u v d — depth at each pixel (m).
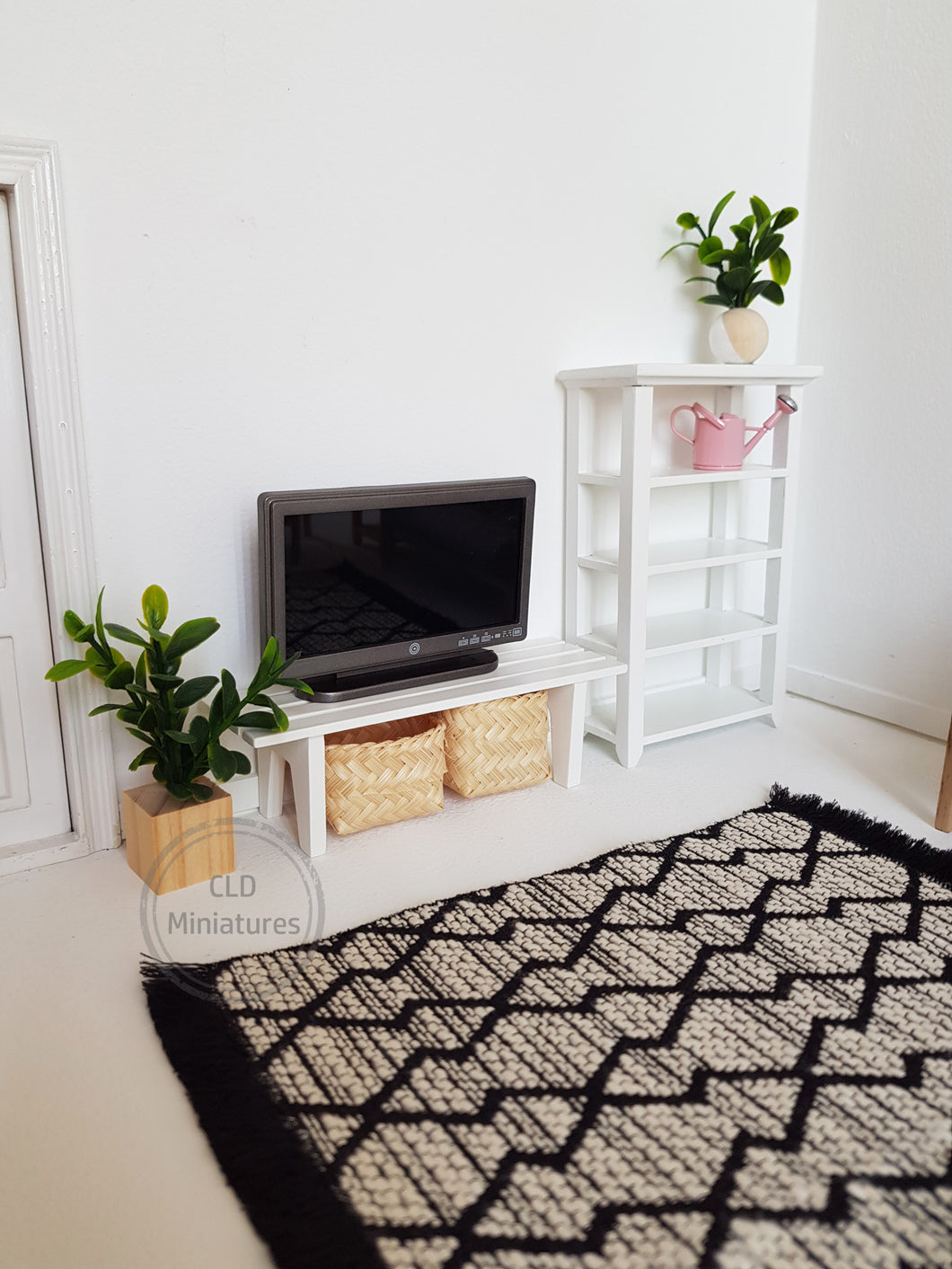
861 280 2.74
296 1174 1.14
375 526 2.04
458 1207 1.09
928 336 2.58
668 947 1.61
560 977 1.53
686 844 1.98
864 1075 1.31
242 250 1.95
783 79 2.72
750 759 2.49
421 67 2.10
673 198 2.57
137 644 1.76
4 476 1.82
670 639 2.50
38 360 1.74
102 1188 1.14
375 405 2.18
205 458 1.98
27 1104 1.28
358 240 2.09
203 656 2.05
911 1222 1.07
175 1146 1.21
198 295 1.91
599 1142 1.19
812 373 2.49
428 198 2.17
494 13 2.18
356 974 1.54
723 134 2.63
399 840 2.03
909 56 2.53
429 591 2.16
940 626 2.64
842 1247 1.04
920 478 2.65
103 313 1.82
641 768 2.42
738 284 2.43
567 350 2.46
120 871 1.90
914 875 1.86
